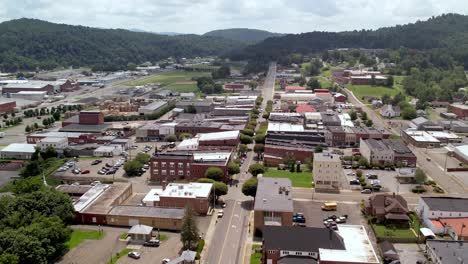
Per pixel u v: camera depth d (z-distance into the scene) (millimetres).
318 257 109375
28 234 114125
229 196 168750
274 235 115438
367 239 117688
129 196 169000
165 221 139750
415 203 161000
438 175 196625
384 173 199125
